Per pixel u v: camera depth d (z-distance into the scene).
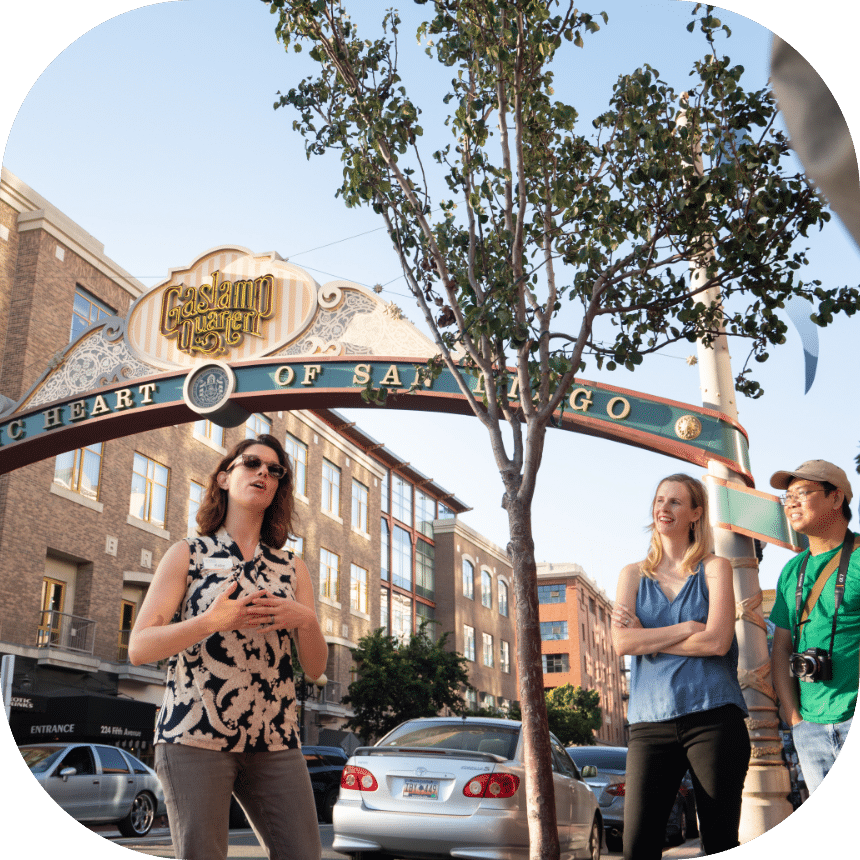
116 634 24.52
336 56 6.97
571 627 70.62
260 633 2.65
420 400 11.71
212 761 2.52
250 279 13.20
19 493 21.64
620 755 11.38
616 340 6.86
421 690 30.36
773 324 6.71
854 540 3.57
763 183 6.29
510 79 6.48
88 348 13.98
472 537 56.12
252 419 32.97
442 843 6.24
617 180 6.65
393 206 6.79
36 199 24.19
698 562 3.79
